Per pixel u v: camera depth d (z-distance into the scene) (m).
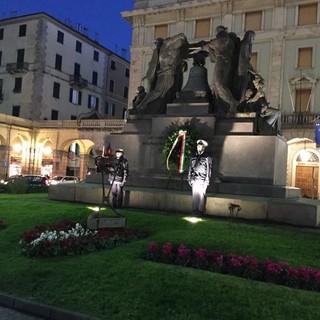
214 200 9.65
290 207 8.93
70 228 8.20
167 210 10.33
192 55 13.51
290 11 36.34
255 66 37.38
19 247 7.52
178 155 11.14
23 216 9.82
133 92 42.81
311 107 34.84
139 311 4.95
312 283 5.46
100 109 55.59
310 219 8.74
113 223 8.34
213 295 5.16
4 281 6.06
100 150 39.09
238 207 8.91
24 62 45.44
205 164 9.45
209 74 33.00
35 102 44.78
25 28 46.16
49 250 6.95
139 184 11.85
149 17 42.44
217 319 4.68
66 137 42.38
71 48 49.81
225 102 11.99
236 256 6.21
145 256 6.71
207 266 6.20
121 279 5.77
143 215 9.28
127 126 13.09
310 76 34.91
